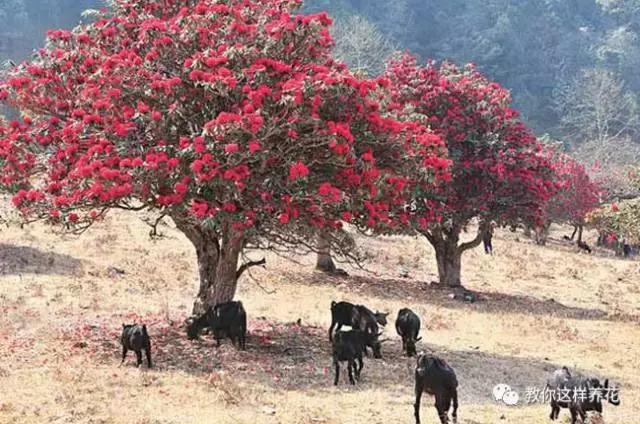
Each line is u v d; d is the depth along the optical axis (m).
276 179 14.81
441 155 17.11
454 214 28.09
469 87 28.66
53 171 15.19
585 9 147.00
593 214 26.77
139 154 14.70
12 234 28.02
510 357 18.17
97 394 13.01
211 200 15.07
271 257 30.81
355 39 84.12
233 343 16.66
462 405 13.54
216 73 14.91
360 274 30.73
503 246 47.25
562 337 21.52
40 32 104.94
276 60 15.75
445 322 22.22
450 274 30.12
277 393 13.54
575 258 47.62
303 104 14.38
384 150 16.53
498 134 27.95
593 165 74.75
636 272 43.22
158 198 15.25
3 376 13.82
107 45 17.64
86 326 17.83
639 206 25.50
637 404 14.76
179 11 17.95
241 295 23.75
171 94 15.20
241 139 14.13
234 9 16.50
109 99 14.98
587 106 111.44
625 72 127.94
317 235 16.39
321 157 15.34
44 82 16.50
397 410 12.77
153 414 12.05
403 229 19.44
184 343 16.88
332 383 14.45
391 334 19.97
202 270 18.03
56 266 24.38
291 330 19.05
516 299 29.58
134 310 20.05
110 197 14.00
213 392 13.35
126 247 28.64
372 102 15.64
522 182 27.73
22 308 19.06
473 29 127.00
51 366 14.67
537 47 130.50
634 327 24.80
